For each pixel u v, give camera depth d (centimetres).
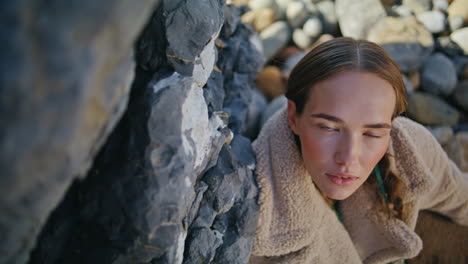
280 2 189
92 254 48
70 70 23
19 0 21
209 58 61
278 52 176
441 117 167
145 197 45
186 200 50
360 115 62
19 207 27
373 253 96
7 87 22
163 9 52
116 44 26
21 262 34
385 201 87
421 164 81
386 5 198
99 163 47
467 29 185
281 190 75
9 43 22
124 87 35
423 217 114
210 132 62
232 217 71
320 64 64
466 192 103
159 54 53
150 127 45
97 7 23
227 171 66
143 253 47
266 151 77
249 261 82
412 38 178
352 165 63
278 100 124
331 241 87
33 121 23
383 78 62
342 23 186
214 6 59
